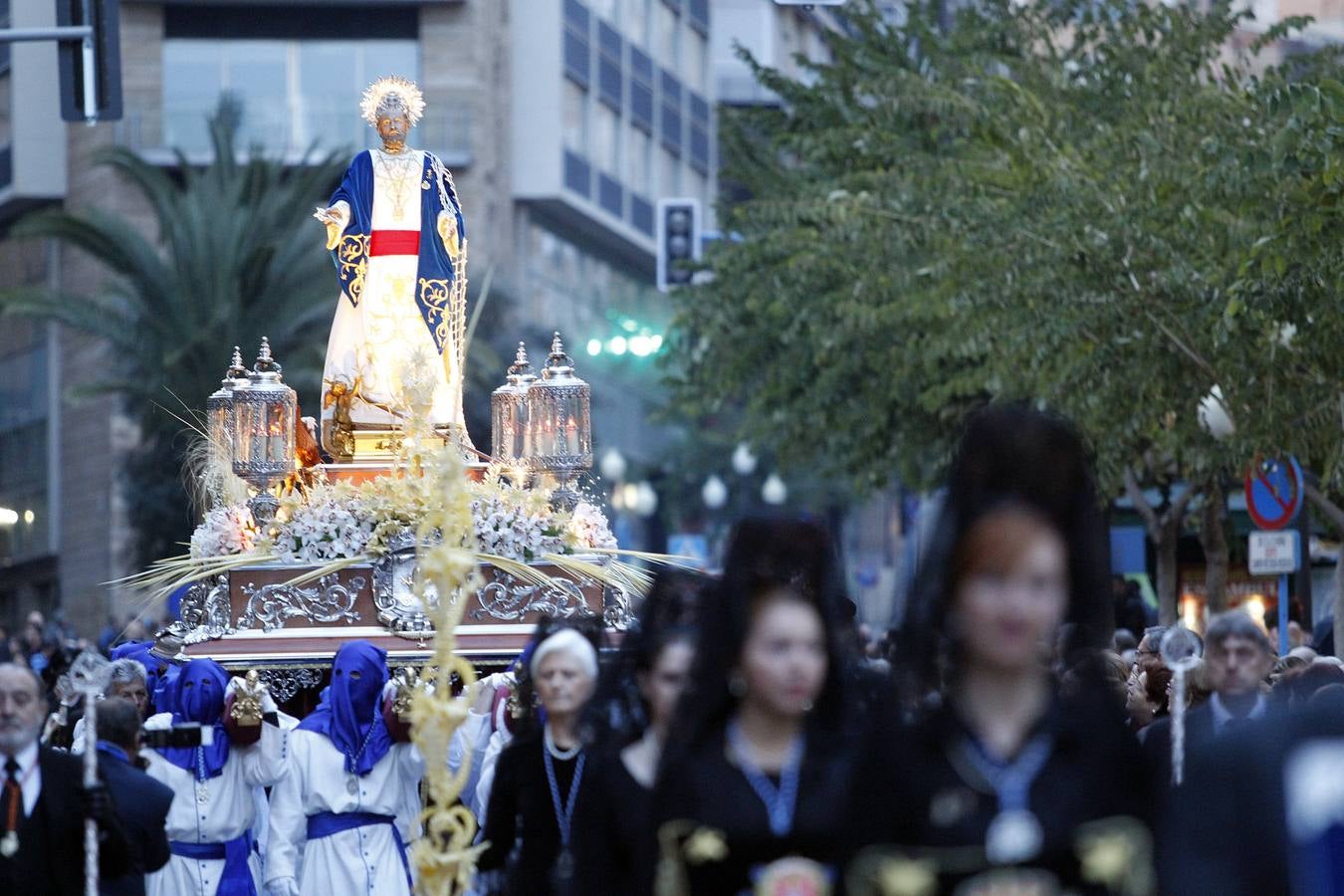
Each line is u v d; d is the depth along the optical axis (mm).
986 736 6680
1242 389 24688
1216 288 25188
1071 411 27156
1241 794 5480
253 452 19938
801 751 7789
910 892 6605
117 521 70125
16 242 74562
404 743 14898
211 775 14875
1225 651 11500
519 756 11438
